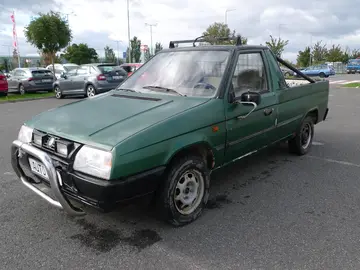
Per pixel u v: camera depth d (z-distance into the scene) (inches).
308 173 189.2
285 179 180.1
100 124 119.0
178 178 124.0
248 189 167.0
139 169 109.9
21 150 132.1
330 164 204.4
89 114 130.3
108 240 121.1
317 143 254.5
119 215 138.9
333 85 862.5
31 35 832.3
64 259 110.0
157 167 114.9
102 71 571.5
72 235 124.6
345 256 110.4
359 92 666.2
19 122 355.6
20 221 135.0
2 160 215.5
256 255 111.3
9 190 165.9
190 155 127.5
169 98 142.9
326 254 111.6
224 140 141.7
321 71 1393.9
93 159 106.7
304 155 222.5
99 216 137.9
